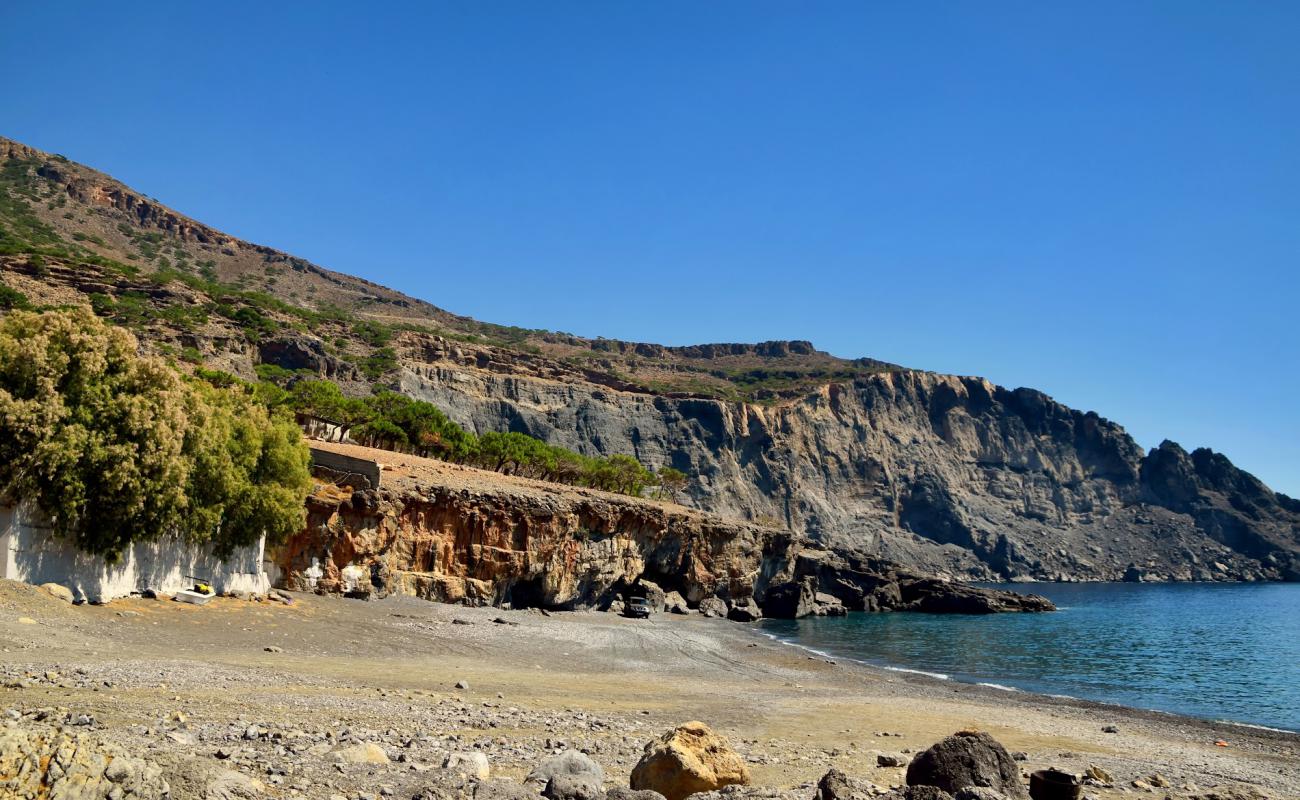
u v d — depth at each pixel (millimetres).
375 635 39250
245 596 42750
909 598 133125
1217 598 180625
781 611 109625
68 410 32344
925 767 13961
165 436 34875
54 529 31531
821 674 47000
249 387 82812
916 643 75188
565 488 88250
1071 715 35938
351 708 19719
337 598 49812
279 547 48688
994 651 69375
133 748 11219
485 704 23625
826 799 12945
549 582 71750
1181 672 57688
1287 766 26797
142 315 149625
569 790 12039
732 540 103938
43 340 32719
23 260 151750
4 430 30484
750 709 30312
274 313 195000
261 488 43562
